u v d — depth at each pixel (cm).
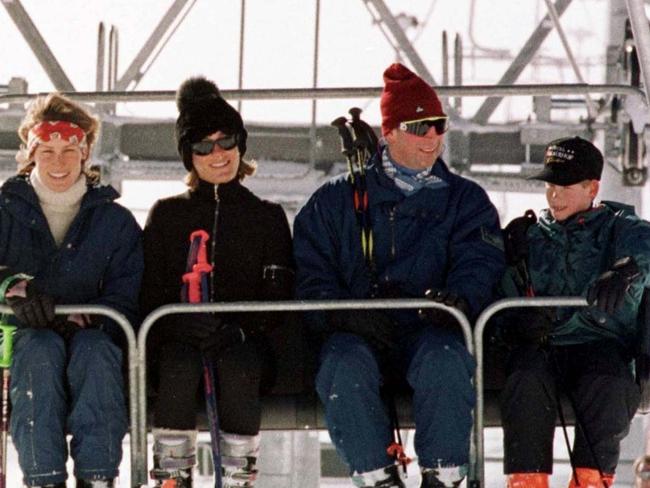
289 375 2209
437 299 2022
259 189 3581
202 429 2141
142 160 3569
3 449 2044
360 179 2123
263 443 3834
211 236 2125
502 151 3634
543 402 2033
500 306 2027
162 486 2011
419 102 2091
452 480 1973
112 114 3588
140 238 2131
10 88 3522
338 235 2119
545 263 2144
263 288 2123
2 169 3553
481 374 2039
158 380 2052
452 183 2134
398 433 2052
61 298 2108
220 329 2050
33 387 1989
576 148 2139
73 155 2094
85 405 1997
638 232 2102
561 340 2139
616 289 2005
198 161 2122
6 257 2108
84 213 2112
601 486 2058
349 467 1997
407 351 2052
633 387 2062
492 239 2111
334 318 2048
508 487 2045
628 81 3391
